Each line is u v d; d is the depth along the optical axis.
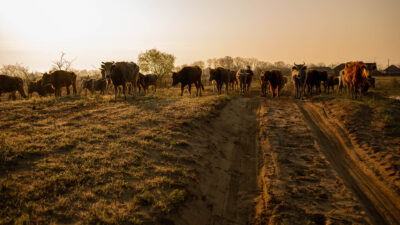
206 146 8.46
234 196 6.38
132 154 6.53
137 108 11.62
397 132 10.23
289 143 9.66
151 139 7.75
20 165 5.35
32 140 6.66
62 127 8.15
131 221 4.19
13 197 4.26
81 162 5.82
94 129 8.11
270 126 11.68
